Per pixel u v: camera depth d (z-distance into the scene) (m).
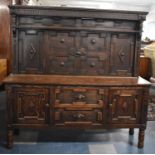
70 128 2.16
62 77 2.27
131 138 2.43
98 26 2.26
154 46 4.41
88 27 2.24
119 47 2.32
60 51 2.29
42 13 2.16
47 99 2.10
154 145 2.29
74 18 2.22
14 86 2.05
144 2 9.38
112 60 2.34
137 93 2.14
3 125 2.65
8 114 2.10
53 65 2.31
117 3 9.56
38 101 2.10
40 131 2.53
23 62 2.28
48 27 2.20
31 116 2.12
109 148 2.20
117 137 2.45
